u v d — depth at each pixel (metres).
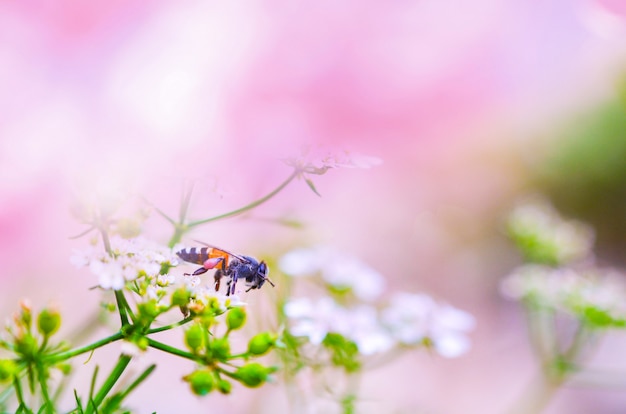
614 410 0.38
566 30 0.26
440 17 0.24
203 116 0.20
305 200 0.31
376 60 0.23
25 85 0.20
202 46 0.21
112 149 0.18
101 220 0.14
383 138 0.24
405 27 0.23
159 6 0.21
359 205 0.34
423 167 0.31
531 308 0.24
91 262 0.14
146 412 0.26
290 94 0.22
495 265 0.40
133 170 0.15
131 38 0.21
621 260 0.50
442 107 0.24
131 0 0.21
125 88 0.20
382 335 0.18
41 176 0.20
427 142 0.24
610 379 0.38
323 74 0.22
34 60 0.20
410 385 0.36
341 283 0.20
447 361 0.38
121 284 0.14
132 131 0.20
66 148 0.20
